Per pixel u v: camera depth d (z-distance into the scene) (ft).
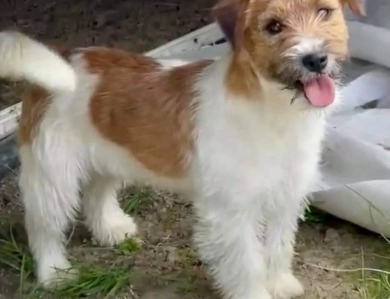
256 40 3.81
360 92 5.51
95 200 4.85
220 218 4.17
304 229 4.93
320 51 3.68
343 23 3.82
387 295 4.41
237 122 4.00
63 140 4.37
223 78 4.02
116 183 4.86
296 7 3.76
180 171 4.24
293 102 3.84
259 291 4.29
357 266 4.65
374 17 5.71
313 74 3.70
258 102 3.93
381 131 5.19
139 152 4.29
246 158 4.03
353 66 5.73
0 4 7.38
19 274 4.66
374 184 4.70
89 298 4.50
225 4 3.86
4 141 5.54
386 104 5.55
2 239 4.87
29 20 7.13
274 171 4.07
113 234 4.89
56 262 4.61
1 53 3.99
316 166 4.25
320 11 3.78
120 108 4.27
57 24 7.07
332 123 5.26
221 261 4.25
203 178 4.13
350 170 5.05
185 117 4.14
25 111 4.46
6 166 5.46
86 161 4.44
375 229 4.76
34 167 4.44
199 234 4.25
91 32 6.93
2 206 5.20
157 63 4.36
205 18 7.12
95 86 4.32
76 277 4.57
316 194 4.88
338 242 4.82
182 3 7.39
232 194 4.10
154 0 7.43
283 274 4.48
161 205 5.16
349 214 4.82
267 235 4.41
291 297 4.46
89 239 4.94
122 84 4.28
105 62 4.37
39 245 4.60
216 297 4.46
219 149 4.05
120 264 4.72
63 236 4.65
